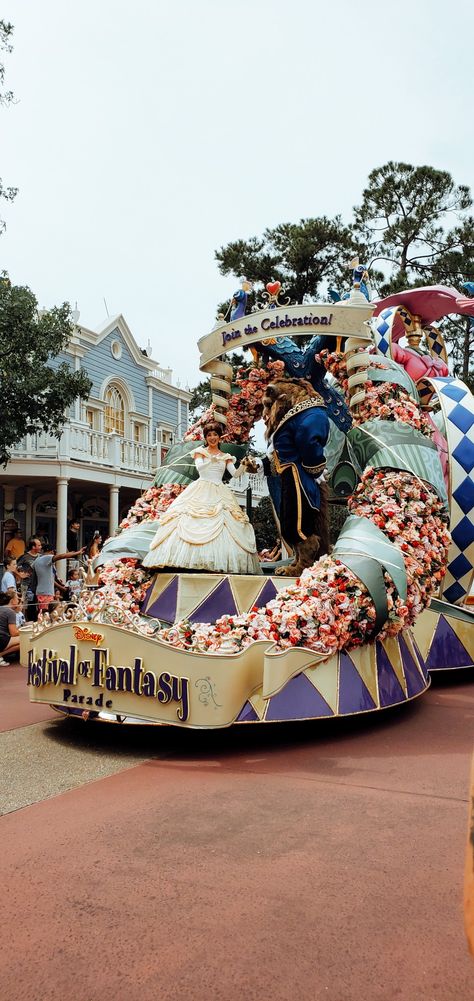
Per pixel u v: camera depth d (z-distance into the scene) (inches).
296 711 229.6
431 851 143.7
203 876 134.1
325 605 243.0
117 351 1039.0
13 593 441.4
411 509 279.1
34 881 132.8
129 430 1067.3
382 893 126.2
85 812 169.6
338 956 106.9
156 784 191.2
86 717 239.8
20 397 596.7
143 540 317.1
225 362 314.8
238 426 360.2
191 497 293.7
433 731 248.4
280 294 302.2
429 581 276.4
